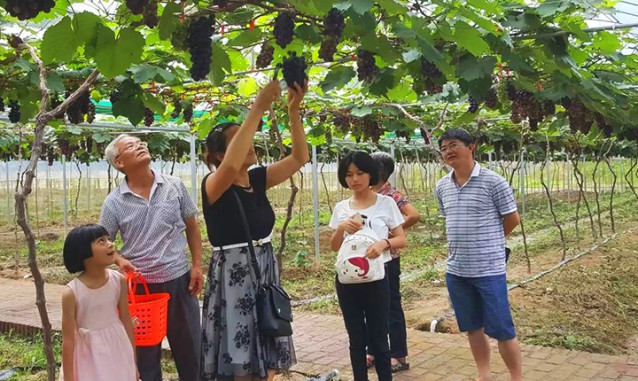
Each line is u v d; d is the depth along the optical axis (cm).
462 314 431
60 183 2553
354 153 416
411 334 619
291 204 531
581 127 563
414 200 2502
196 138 1130
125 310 355
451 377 486
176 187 404
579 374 486
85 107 475
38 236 1564
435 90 378
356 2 231
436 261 1116
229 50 355
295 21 278
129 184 392
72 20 238
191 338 398
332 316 710
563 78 418
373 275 383
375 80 380
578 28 360
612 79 458
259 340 321
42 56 246
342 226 405
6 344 607
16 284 929
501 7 349
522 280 862
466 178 425
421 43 288
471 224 418
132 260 384
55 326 645
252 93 634
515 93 469
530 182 3497
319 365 527
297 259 1031
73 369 335
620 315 702
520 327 625
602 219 1784
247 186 335
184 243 409
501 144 1267
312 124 876
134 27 261
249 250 323
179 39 261
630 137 757
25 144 1195
